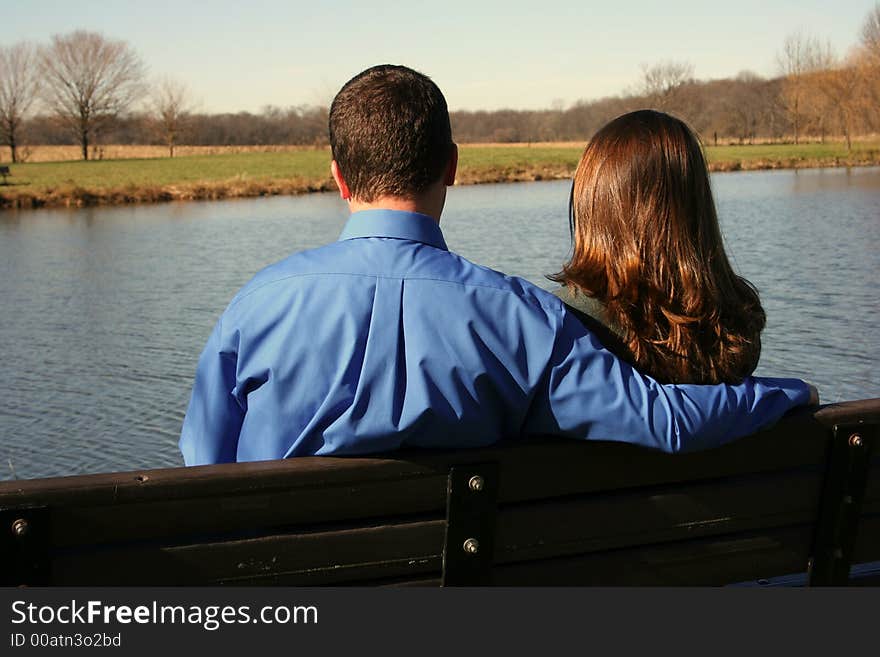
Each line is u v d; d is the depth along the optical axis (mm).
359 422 1720
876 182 43500
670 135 2047
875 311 12234
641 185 2018
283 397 1754
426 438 1775
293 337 1738
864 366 9430
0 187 46438
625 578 2010
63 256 22781
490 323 1754
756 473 2080
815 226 23812
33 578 1569
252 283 1802
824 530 2148
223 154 98375
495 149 90938
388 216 1812
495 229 25641
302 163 72312
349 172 1853
